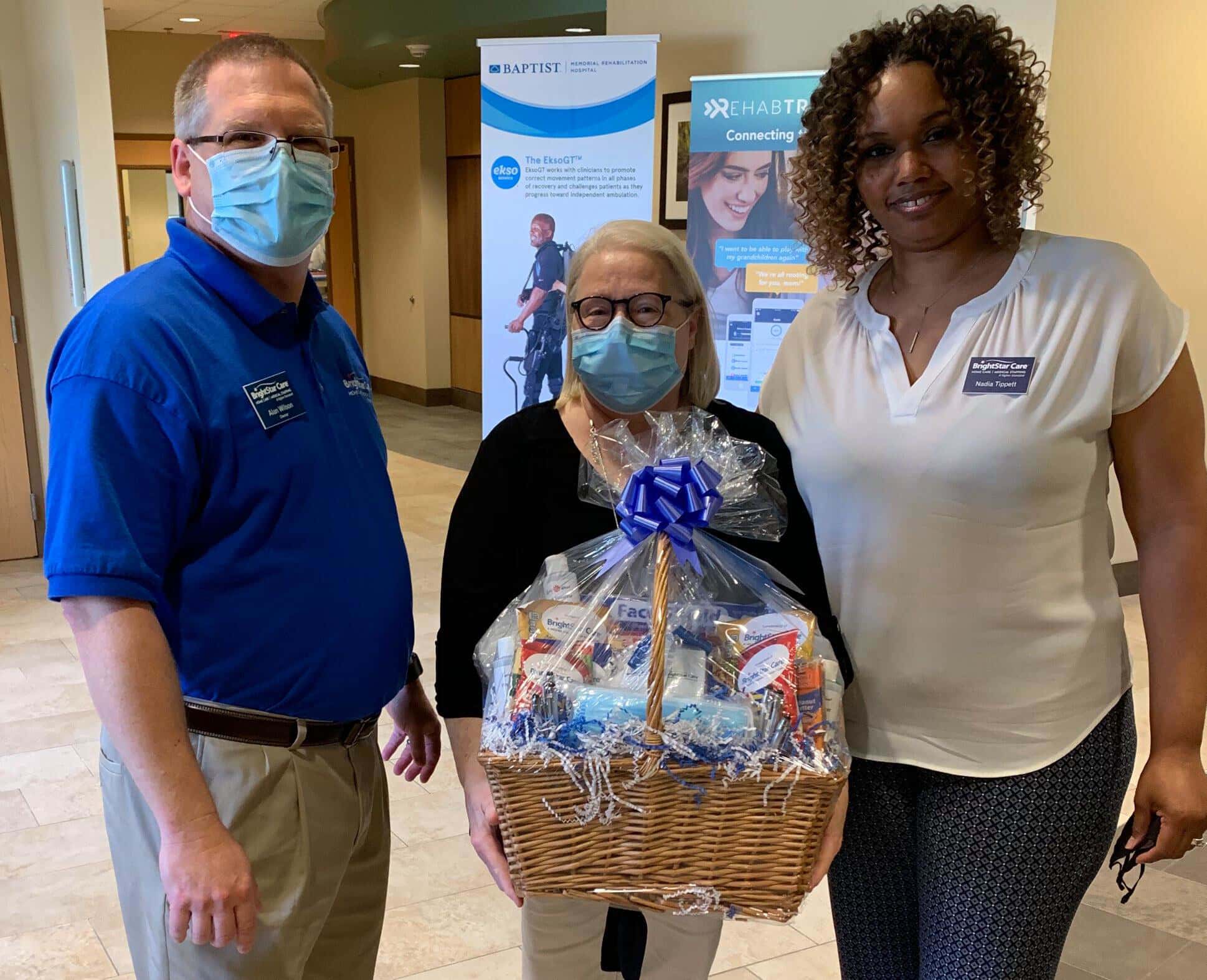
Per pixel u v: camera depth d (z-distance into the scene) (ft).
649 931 4.63
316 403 4.43
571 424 4.69
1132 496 4.25
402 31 25.39
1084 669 4.25
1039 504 4.14
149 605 3.83
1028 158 4.18
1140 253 15.03
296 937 4.35
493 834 4.30
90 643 3.75
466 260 32.89
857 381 4.47
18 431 17.22
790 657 3.79
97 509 3.68
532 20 22.68
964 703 4.29
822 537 4.55
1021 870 4.26
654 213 18.40
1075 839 4.26
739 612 4.09
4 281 16.61
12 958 7.43
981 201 4.21
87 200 14.28
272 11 28.19
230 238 4.32
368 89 34.83
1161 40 14.30
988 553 4.18
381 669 4.62
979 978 4.33
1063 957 7.57
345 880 4.96
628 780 3.53
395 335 36.11
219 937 3.82
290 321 4.40
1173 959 7.59
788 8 15.53
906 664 4.35
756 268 15.16
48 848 8.90
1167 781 4.04
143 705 3.74
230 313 4.23
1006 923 4.30
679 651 3.88
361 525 4.53
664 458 4.24
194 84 4.35
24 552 17.70
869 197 4.38
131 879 4.29
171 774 3.77
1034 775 4.23
